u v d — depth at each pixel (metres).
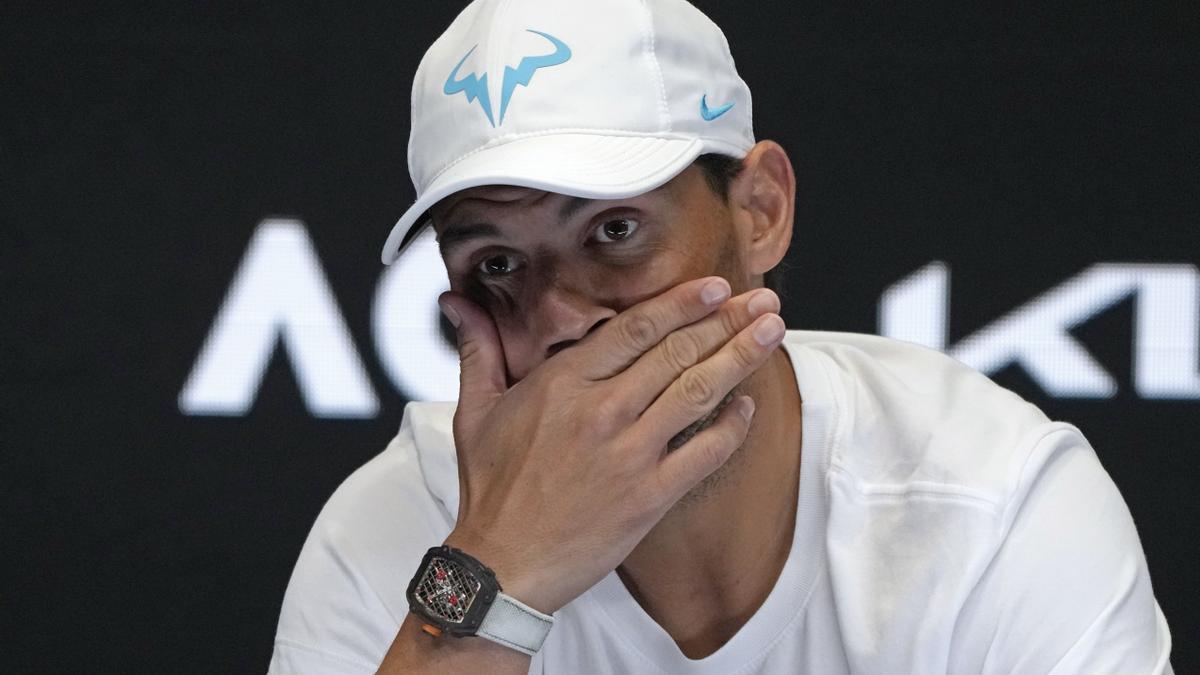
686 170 4.99
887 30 10.55
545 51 4.91
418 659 4.94
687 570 5.43
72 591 10.77
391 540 5.77
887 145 10.58
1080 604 5.05
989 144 10.56
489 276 4.99
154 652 10.81
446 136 4.98
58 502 10.73
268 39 10.63
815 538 5.41
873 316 10.59
